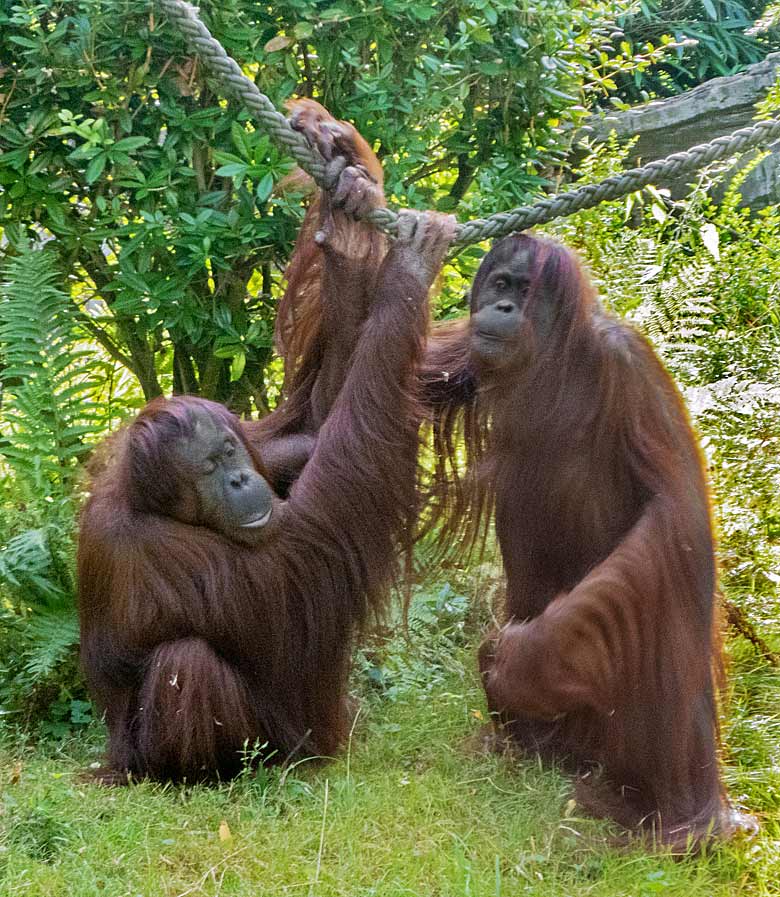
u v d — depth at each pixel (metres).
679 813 6.02
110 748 6.76
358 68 8.97
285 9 8.83
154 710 6.38
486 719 7.11
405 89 9.19
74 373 8.53
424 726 7.11
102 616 6.55
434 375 6.93
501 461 6.38
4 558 7.51
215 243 8.78
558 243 6.13
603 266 9.55
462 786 6.25
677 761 5.95
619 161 10.66
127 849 5.50
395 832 5.74
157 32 8.37
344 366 7.05
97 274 9.64
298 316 7.36
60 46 8.40
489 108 10.05
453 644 8.36
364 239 6.88
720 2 18.12
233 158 8.30
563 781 6.24
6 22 8.42
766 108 11.60
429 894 5.23
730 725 7.14
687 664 5.80
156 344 9.70
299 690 6.71
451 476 7.15
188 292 8.89
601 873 5.61
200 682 6.34
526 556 6.51
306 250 7.30
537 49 9.69
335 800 5.98
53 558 7.67
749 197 12.94
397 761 6.77
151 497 6.39
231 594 6.43
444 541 7.21
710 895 5.45
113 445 7.09
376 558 6.62
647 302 9.35
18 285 8.44
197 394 9.84
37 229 9.98
